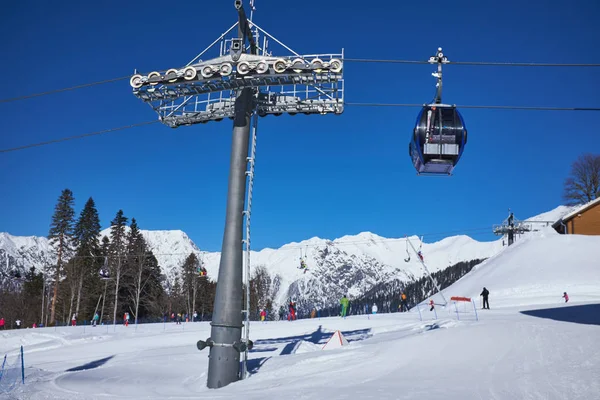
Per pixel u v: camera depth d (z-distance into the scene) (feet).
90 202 311.68
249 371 62.69
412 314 159.33
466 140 66.74
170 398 46.98
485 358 51.65
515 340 57.88
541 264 222.69
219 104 70.74
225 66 64.64
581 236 246.06
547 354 50.26
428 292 570.05
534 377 41.86
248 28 67.87
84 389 54.60
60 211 279.90
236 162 65.05
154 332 148.97
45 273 285.23
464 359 52.26
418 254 173.17
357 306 561.02
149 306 311.06
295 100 68.80
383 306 569.64
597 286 186.29
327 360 60.03
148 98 69.62
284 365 61.36
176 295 355.56
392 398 37.83
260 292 384.88
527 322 75.05
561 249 234.17
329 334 110.42
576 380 39.40
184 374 68.85
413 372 49.34
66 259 282.97
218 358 59.11
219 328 60.13
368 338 92.94
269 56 65.46
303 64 63.26
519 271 220.84
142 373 68.23
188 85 68.03
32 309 293.23
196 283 345.10
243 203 64.64
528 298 175.94
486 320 92.84
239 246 63.31
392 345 62.18
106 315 292.81
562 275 202.69
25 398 48.83
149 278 304.91
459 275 582.76
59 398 48.65
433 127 65.92
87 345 123.75
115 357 93.20
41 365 90.43
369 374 50.93
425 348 58.49
